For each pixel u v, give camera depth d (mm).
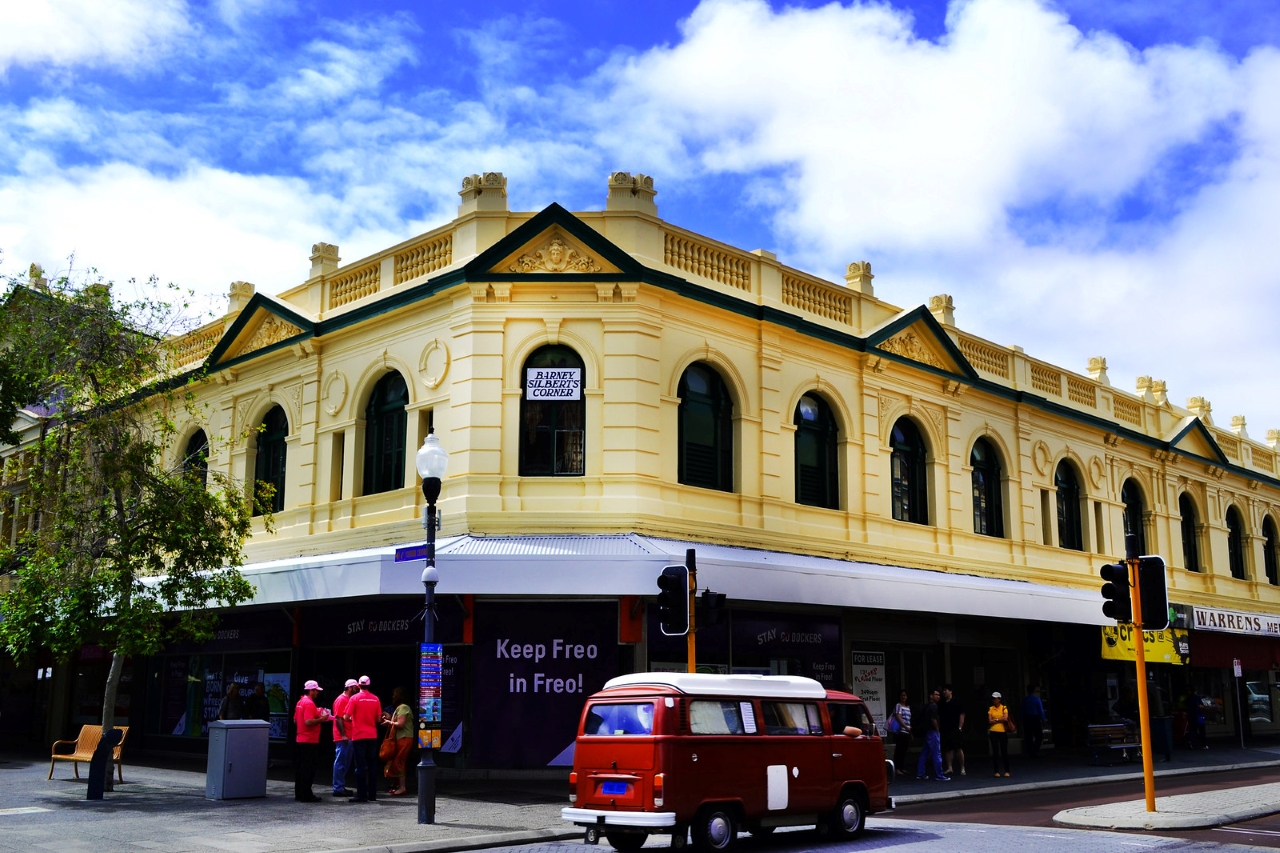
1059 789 20750
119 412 21125
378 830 14242
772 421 22938
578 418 20812
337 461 23422
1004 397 28953
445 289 21281
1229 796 17312
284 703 23594
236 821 14992
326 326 23734
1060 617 26125
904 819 16094
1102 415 32875
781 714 13555
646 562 18469
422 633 20453
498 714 19859
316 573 20141
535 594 19219
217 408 26562
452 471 20656
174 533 19719
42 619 19078
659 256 21641
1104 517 32031
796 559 21578
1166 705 32875
